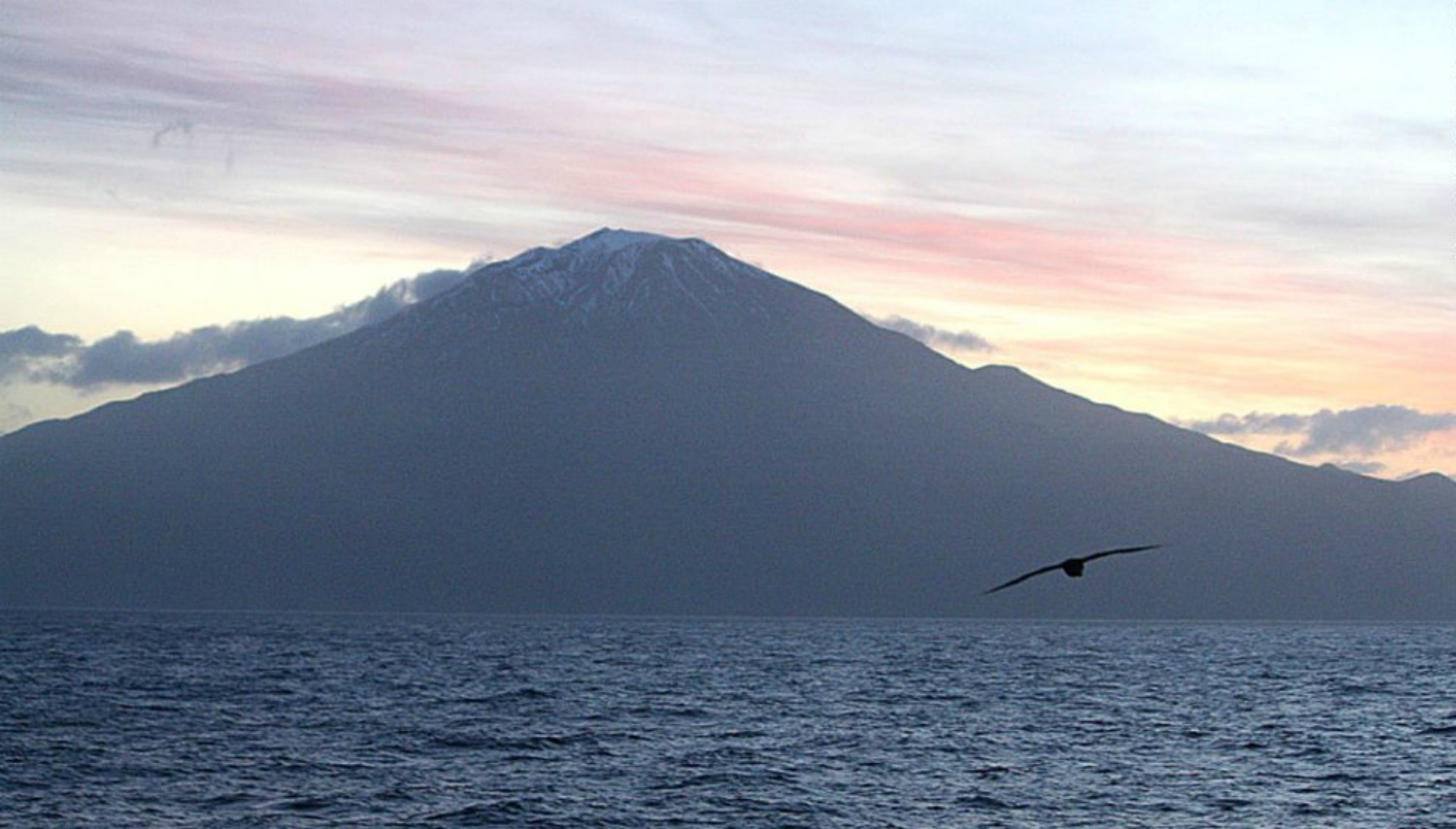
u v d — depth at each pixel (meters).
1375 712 94.69
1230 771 65.06
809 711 90.81
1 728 75.12
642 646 195.25
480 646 186.75
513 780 59.75
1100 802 56.81
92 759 64.06
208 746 68.75
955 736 77.00
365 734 74.44
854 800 56.34
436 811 53.28
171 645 173.88
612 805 54.69
